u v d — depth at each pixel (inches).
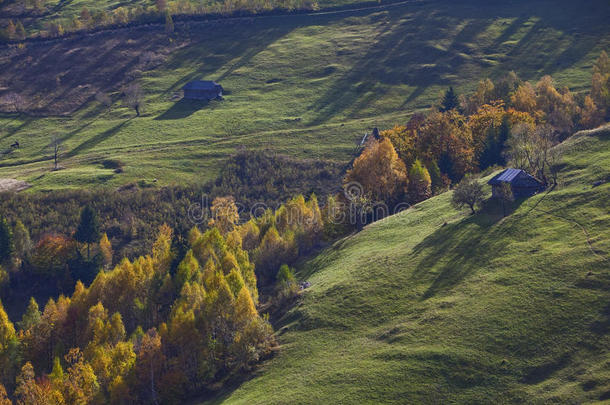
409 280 3560.5
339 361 3041.3
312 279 4138.8
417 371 2780.5
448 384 2674.7
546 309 2883.9
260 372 3201.3
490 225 3811.5
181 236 4963.1
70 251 5620.1
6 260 5536.4
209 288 3791.8
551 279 3068.4
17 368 3823.8
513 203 3986.2
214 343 3459.6
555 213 3659.0
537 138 4704.7
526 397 2493.8
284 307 3833.7
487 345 2805.1
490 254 3503.9
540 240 3449.8
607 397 2352.4
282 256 4714.6
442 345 2891.2
